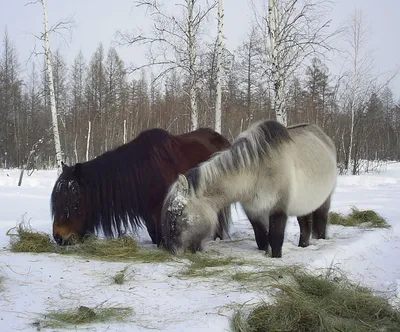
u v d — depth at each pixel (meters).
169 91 33.22
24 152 36.31
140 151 6.71
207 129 8.16
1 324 3.70
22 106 42.69
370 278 5.64
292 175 6.17
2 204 11.45
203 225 5.90
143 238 7.64
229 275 5.22
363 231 8.44
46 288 4.68
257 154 5.97
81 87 46.97
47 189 15.66
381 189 16.86
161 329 3.64
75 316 3.87
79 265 5.62
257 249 6.83
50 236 7.25
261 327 3.86
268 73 13.49
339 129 30.12
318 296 4.61
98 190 6.49
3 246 6.64
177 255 5.96
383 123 51.03
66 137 33.47
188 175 6.04
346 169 27.55
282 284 4.78
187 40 16.03
